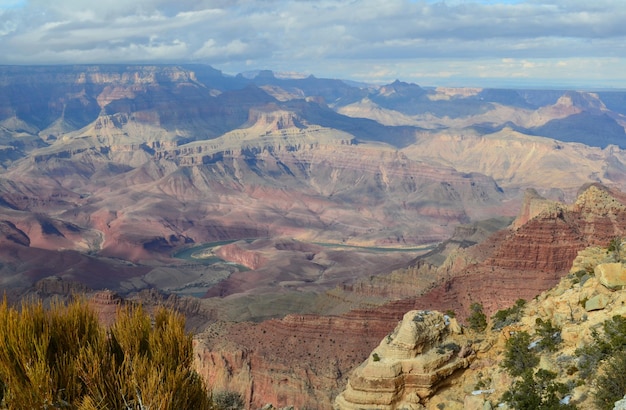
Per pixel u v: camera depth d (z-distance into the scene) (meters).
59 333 19.91
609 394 30.47
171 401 19.23
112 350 21.00
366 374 42.38
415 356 42.59
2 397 18.48
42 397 18.02
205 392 21.86
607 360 33.25
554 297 45.53
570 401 32.31
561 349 37.97
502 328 46.38
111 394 19.08
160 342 21.14
